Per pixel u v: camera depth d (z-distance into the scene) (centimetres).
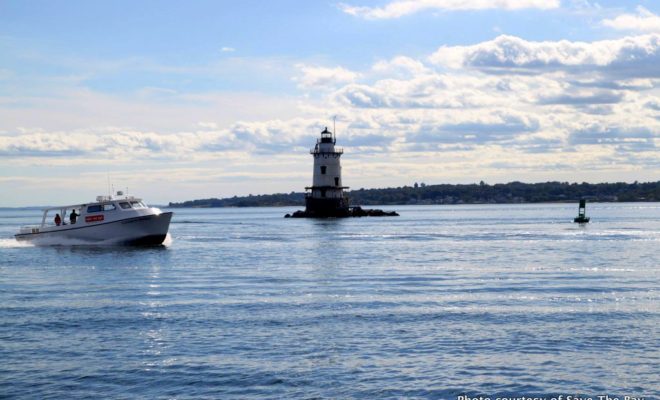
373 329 3216
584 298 3984
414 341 3002
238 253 7094
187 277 5044
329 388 2459
